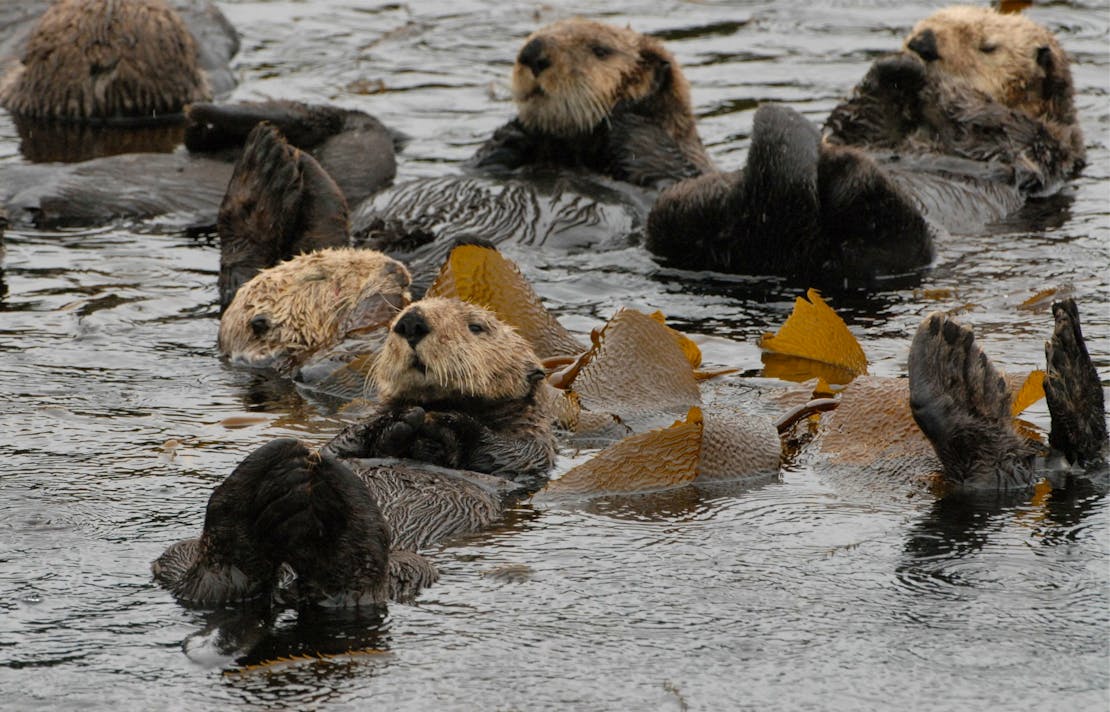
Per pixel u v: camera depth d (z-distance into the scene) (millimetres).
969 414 13617
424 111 30625
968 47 27531
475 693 9703
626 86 25719
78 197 24156
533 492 13906
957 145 26516
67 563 11758
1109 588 11211
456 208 23688
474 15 37750
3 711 9461
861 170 21375
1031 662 10055
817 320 17672
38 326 19188
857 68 33250
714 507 13375
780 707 9516
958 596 11109
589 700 9609
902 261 21984
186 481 13797
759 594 11195
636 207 24609
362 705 9570
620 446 13898
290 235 20922
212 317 20031
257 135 20953
